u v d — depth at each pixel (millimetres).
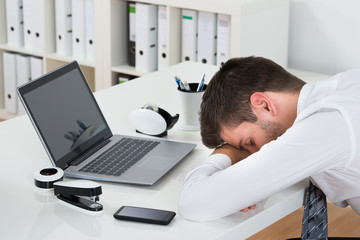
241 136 1489
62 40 4219
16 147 1786
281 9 3539
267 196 1369
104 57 4031
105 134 1849
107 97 2266
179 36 3779
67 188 1436
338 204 1568
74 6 4090
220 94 1479
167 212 1393
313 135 1316
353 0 3438
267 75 1460
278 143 1348
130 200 1479
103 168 1626
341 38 3547
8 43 4527
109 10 3891
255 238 2807
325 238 1395
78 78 1842
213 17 3557
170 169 1639
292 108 1456
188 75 2568
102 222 1366
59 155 1624
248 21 3342
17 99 4613
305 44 3689
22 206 1432
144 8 3791
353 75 1476
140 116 1885
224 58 3586
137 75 3914
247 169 1354
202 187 1389
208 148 1754
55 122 1658
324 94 1412
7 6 4426
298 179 1345
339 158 1331
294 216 3016
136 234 1314
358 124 1312
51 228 1333
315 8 3586
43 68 4398
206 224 1370
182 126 1987
